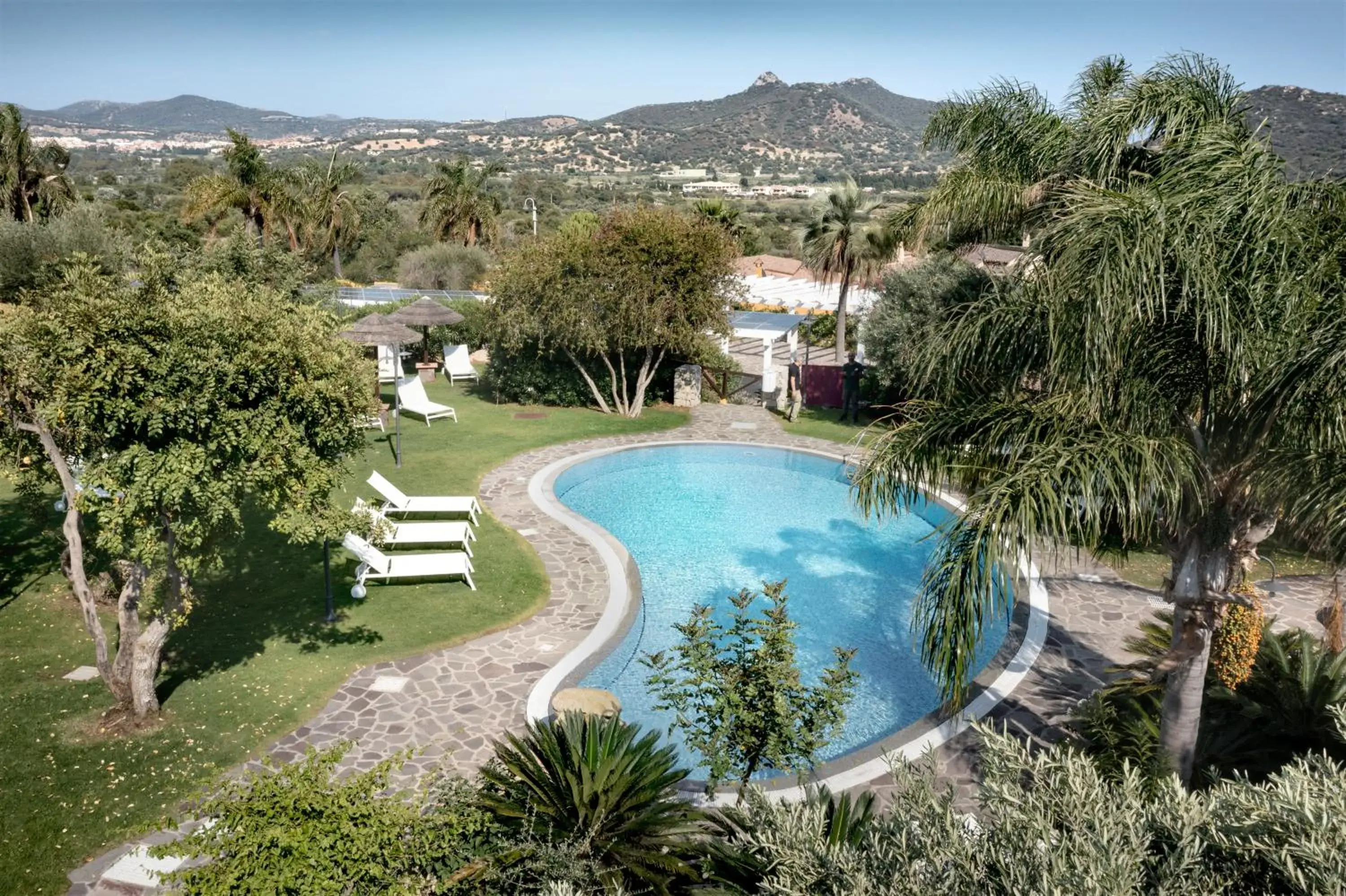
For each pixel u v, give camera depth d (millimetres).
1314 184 6750
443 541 14070
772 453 21922
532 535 15438
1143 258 5891
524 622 11898
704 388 27500
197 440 8070
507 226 73938
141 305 7828
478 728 9250
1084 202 6582
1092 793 4344
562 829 6492
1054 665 11148
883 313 23266
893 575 15078
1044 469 6145
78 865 6938
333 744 8828
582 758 6871
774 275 53125
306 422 8773
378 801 5668
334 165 44406
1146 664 9680
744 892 5770
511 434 22453
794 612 13477
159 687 9727
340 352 9117
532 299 23297
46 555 13297
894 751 9180
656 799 6797
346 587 12742
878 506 7914
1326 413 5922
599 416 24922
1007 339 7082
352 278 56219
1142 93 7852
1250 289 6125
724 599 13812
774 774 8797
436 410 23094
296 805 5254
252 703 9492
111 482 7594
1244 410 6707
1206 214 6215
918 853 4426
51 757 8305
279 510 9281
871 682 11375
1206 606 7406
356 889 5223
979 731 4840
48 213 36562
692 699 10406
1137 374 6426
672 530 17047
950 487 7949
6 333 7539
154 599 8891
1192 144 7031
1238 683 8680
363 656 10695
